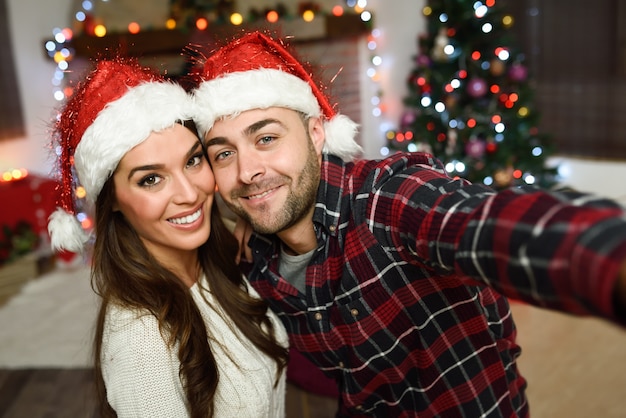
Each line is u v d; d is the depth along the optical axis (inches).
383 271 47.6
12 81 175.2
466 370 50.6
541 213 29.7
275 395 55.1
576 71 168.1
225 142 49.2
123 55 51.3
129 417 45.4
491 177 145.9
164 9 178.7
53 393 107.3
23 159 181.3
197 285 53.7
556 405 97.3
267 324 55.6
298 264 53.0
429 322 49.1
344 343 51.6
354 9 181.6
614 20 160.1
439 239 36.2
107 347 47.2
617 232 26.0
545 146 156.6
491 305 53.0
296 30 176.1
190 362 47.4
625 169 168.2
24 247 152.9
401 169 48.3
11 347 122.8
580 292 26.4
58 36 175.3
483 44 154.5
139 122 45.5
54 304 140.8
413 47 186.5
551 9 167.2
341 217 49.6
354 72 187.6
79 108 47.9
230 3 175.8
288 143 49.5
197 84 51.3
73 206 52.5
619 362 108.0
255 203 49.7
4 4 171.9
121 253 49.8
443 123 155.4
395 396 52.7
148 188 47.3
